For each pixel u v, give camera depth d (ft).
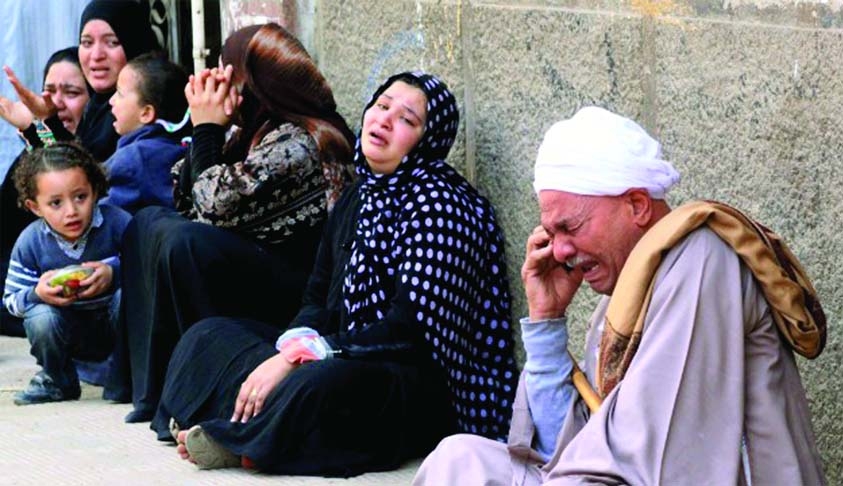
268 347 18.06
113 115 25.17
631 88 17.06
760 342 11.86
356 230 18.24
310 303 19.02
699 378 11.51
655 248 11.84
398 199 17.89
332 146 19.95
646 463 11.34
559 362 13.35
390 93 17.98
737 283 11.72
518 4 18.35
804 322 11.90
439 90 18.04
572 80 17.71
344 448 17.33
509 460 13.29
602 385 12.17
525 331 13.39
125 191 22.72
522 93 18.42
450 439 13.46
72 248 21.79
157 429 19.25
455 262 17.58
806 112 15.43
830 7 15.20
